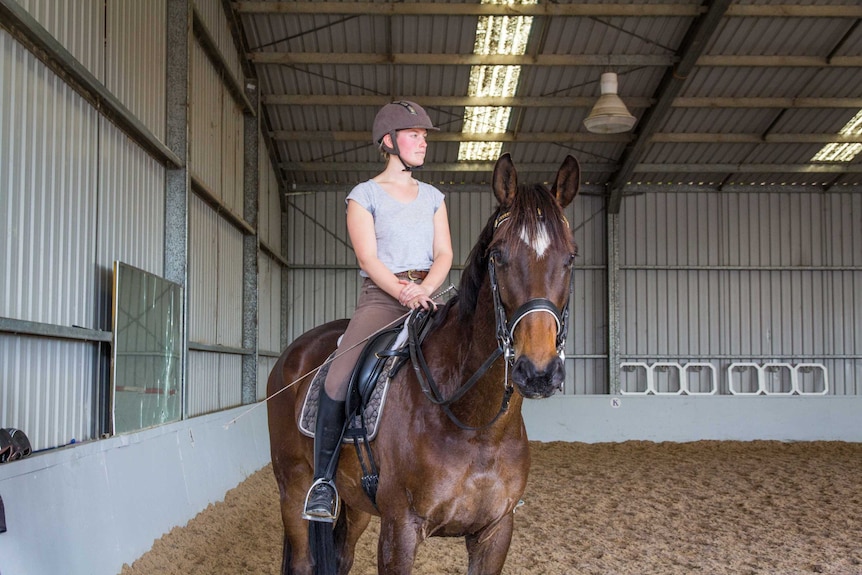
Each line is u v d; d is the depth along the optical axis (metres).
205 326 8.17
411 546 2.41
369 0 9.55
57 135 4.45
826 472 8.54
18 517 3.31
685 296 13.68
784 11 9.75
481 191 13.55
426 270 2.71
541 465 9.22
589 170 12.95
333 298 13.48
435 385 2.42
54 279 4.42
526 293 2.09
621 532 5.58
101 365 5.09
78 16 4.81
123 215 5.57
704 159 13.04
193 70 7.62
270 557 4.74
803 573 4.54
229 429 7.83
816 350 13.64
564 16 9.84
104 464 4.43
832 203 13.79
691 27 9.98
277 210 12.95
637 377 13.60
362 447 2.62
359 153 12.70
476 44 10.28
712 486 7.64
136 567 4.28
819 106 11.32
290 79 10.93
